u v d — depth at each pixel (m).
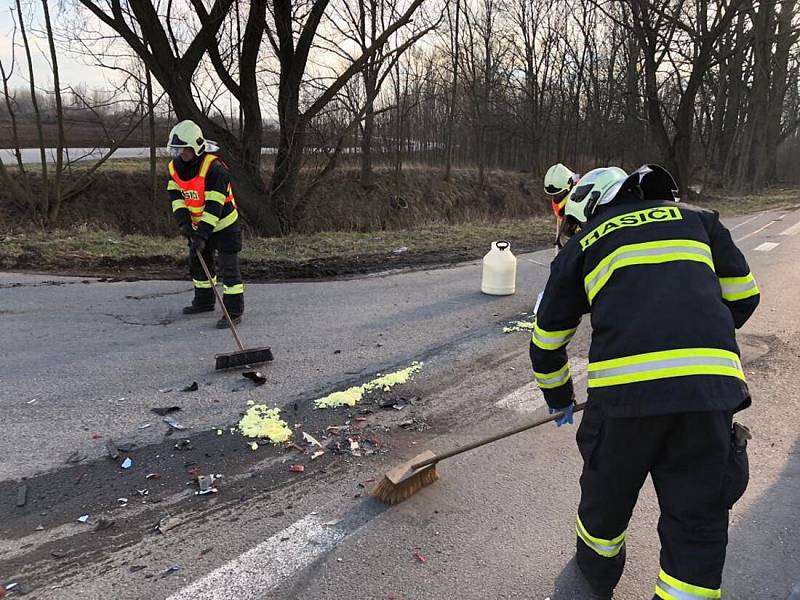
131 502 3.05
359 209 22.00
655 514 3.01
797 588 2.47
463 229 14.17
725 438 1.88
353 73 15.09
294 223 16.14
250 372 4.70
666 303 1.91
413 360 5.27
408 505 3.06
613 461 2.02
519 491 3.21
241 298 6.29
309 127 15.70
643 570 2.60
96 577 2.51
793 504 3.08
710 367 1.84
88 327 5.95
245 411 4.15
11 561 2.60
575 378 4.93
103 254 9.42
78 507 3.00
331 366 5.08
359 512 3.00
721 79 33.97
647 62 25.44
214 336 5.79
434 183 26.12
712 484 1.89
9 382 4.54
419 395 4.51
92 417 3.99
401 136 24.00
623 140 34.47
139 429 3.84
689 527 1.93
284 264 9.58
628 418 1.91
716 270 2.14
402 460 3.53
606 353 1.97
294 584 2.48
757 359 5.27
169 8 13.19
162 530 2.82
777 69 33.88
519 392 4.59
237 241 6.18
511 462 3.51
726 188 35.25
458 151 34.84
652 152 34.25
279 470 3.39
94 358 5.11
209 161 5.91
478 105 30.69
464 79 28.66
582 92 35.97
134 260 9.21
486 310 7.01
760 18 30.70
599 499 2.12
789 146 57.09
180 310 6.66
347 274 9.07
